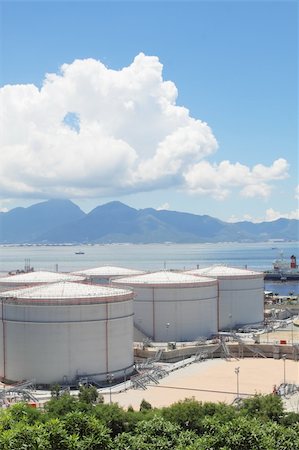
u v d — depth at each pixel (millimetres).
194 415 58875
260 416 59625
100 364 88375
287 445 51125
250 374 94938
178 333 114062
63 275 124250
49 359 86250
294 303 169750
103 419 57938
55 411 60719
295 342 113125
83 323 87125
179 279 116875
